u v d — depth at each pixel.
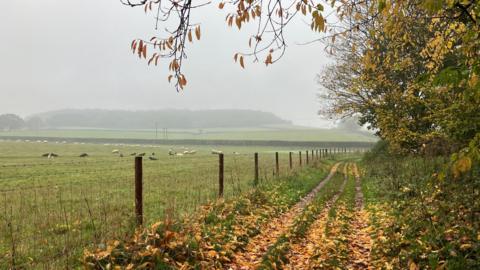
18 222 10.26
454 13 5.72
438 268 5.66
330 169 34.31
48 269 6.51
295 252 8.05
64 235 8.88
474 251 6.00
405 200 11.77
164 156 52.38
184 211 11.04
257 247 8.48
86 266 6.24
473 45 4.79
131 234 7.62
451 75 4.29
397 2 4.71
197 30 4.13
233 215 10.66
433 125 19.08
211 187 17.50
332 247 7.84
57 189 17.09
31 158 43.81
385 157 31.47
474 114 10.51
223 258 7.40
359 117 34.91
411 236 7.46
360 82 21.03
